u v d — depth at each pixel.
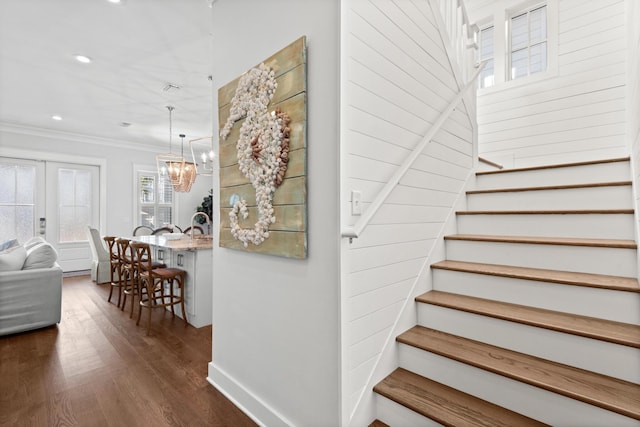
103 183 6.50
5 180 5.48
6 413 1.80
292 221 1.53
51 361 2.45
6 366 2.36
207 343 2.83
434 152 2.15
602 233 1.86
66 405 1.88
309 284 1.50
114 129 5.80
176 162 4.50
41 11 2.49
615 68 3.05
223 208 2.03
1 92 4.05
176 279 3.48
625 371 1.28
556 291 1.61
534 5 3.58
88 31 2.77
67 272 6.08
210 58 3.24
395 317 1.72
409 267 1.85
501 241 1.98
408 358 1.69
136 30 2.76
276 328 1.68
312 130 1.48
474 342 1.65
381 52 1.65
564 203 2.15
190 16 2.58
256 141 1.71
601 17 3.13
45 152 5.80
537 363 1.42
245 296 1.89
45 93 4.08
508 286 1.76
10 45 2.96
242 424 1.74
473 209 2.54
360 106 1.49
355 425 1.43
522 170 2.55
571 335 1.38
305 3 1.53
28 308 3.04
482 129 3.82
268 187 1.64
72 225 6.17
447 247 2.22
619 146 3.02
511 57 3.76
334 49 1.40
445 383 1.56
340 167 1.36
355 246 1.45
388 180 1.67
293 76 1.54
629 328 1.38
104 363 2.42
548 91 3.40
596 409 1.17
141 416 1.79
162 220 7.43
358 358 1.46
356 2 1.49
